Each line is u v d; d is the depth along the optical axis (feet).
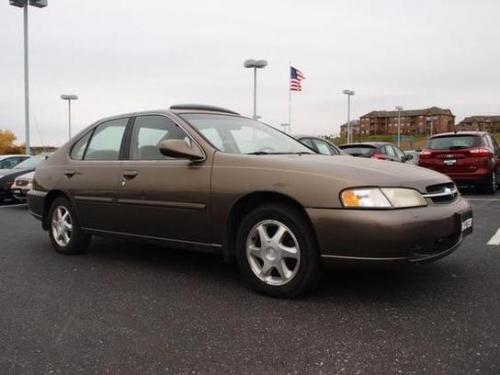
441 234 12.04
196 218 14.28
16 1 77.97
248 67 94.27
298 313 11.87
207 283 14.62
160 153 15.61
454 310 11.84
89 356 9.83
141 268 16.56
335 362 9.33
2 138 222.48
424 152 41.81
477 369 8.89
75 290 14.17
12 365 9.50
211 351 9.93
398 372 8.87
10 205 39.47
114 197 16.49
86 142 18.65
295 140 17.34
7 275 15.90
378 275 14.76
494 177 41.01
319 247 12.07
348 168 12.50
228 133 15.74
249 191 13.10
